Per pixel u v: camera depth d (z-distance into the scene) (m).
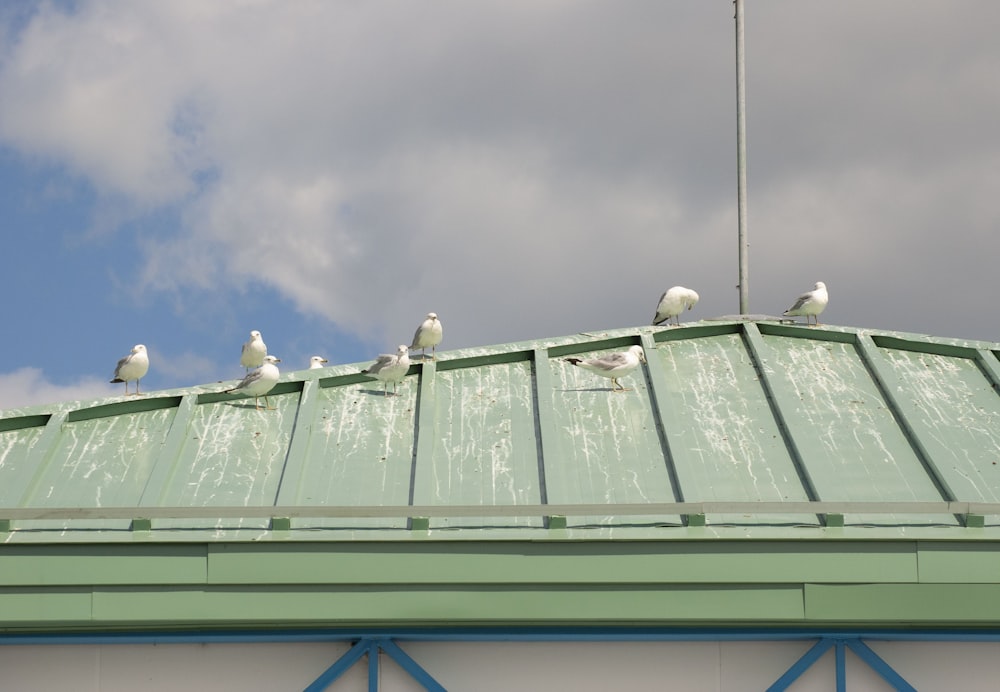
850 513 10.03
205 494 11.13
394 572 9.77
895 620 9.80
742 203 15.76
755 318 14.72
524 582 9.76
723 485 11.08
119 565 9.79
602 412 12.49
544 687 10.17
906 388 12.98
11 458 11.72
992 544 9.86
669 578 9.77
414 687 10.20
